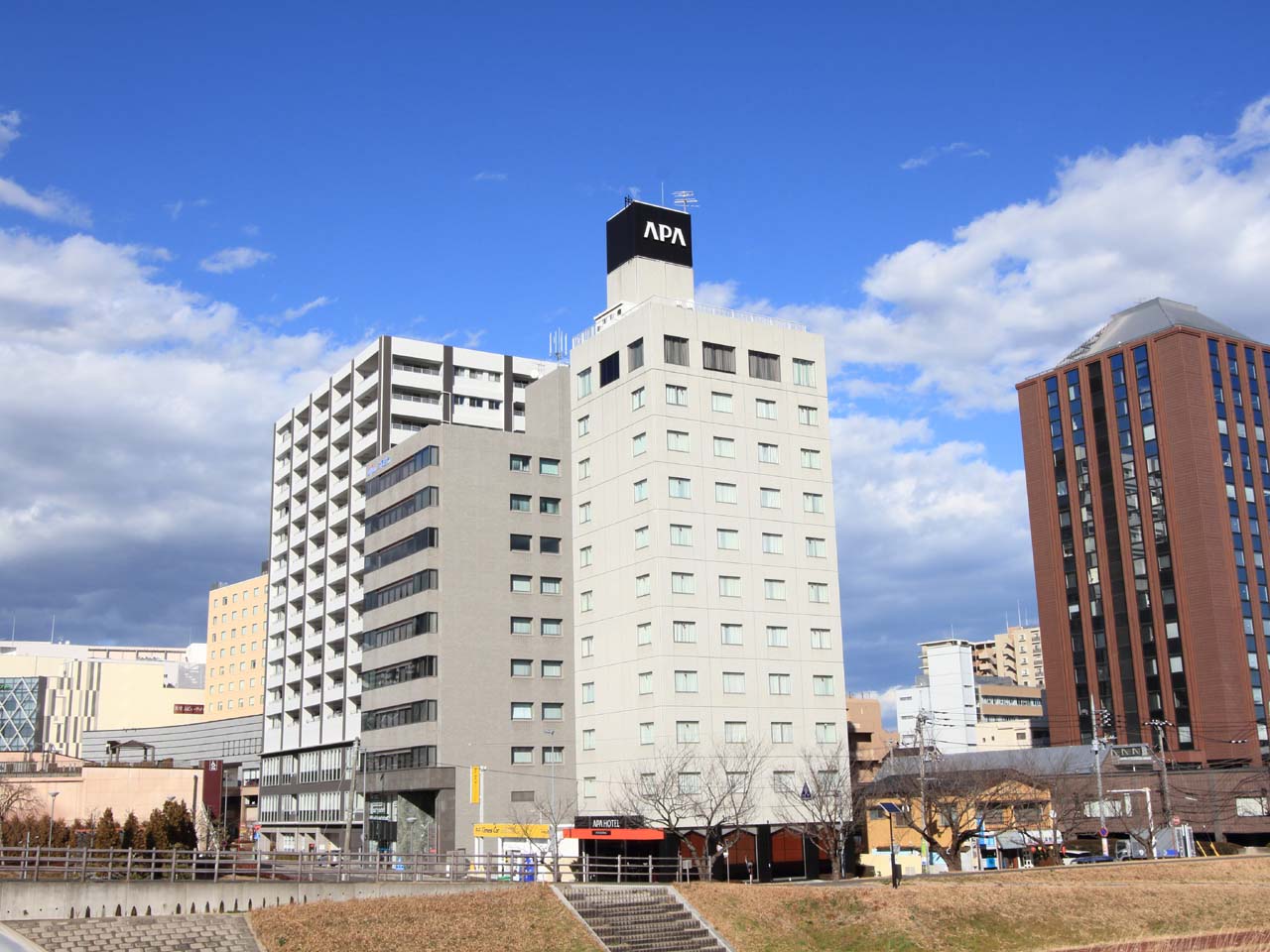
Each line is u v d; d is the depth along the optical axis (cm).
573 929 6512
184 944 5684
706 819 10119
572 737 11475
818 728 11031
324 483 15912
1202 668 15788
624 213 12394
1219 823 13775
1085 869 8662
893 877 7619
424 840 11306
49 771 12938
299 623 16012
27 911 5725
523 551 11694
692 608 10662
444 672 11100
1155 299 17975
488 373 15212
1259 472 16750
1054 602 17562
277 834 15475
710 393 11219
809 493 11538
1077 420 17775
